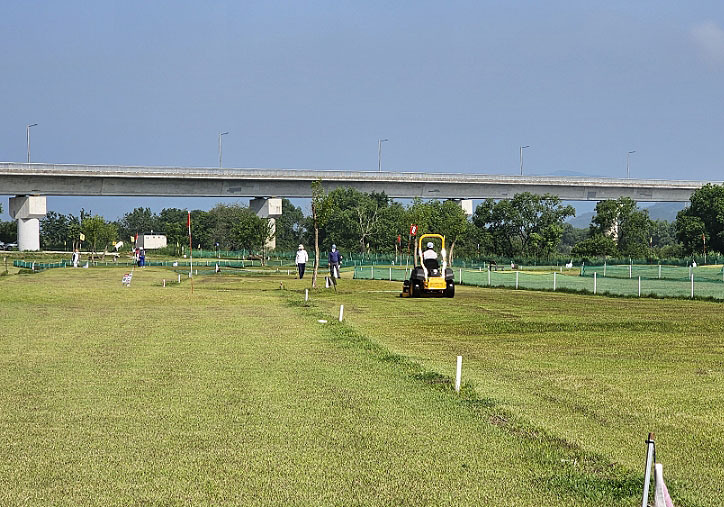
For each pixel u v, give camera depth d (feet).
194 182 330.54
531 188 373.61
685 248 320.91
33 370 47.73
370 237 351.25
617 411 38.37
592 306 101.65
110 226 320.29
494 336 68.95
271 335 65.05
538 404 39.65
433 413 37.14
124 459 29.50
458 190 369.71
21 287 127.13
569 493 26.20
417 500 25.40
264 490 26.18
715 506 25.35
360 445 31.60
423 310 94.02
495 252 340.80
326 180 351.67
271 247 328.70
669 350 60.18
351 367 49.42
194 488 26.35
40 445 31.22
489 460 29.84
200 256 325.42
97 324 73.26
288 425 34.58
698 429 35.04
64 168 302.04
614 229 333.21
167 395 40.55
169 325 72.54
